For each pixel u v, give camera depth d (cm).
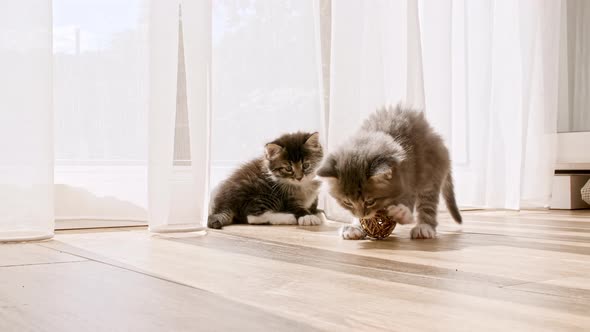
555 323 100
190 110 240
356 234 228
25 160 211
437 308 111
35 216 213
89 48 254
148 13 249
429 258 177
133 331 93
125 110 261
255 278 142
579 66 452
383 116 257
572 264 166
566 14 443
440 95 349
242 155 305
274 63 306
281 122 312
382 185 223
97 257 177
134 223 265
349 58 303
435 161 247
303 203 310
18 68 209
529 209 411
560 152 438
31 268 156
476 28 378
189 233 242
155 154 232
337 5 303
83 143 256
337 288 130
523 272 153
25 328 95
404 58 329
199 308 110
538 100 413
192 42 238
